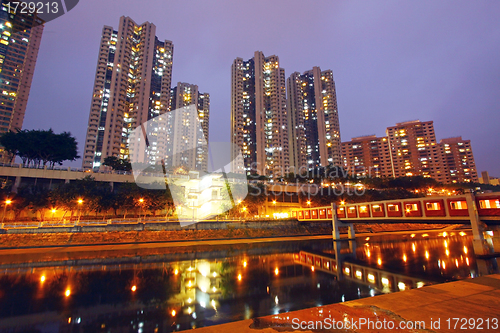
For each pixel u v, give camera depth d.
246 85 161.12
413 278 23.62
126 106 124.50
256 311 15.62
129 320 14.42
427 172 178.00
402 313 7.44
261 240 56.84
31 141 62.88
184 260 34.06
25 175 56.84
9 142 62.16
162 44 145.75
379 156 192.88
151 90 134.50
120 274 26.05
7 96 114.62
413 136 186.50
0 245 40.41
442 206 36.66
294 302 17.23
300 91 172.50
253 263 31.92
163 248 44.31
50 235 43.88
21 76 119.94
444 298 8.91
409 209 41.31
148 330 13.19
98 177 63.12
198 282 22.83
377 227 76.44
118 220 52.09
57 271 27.42
